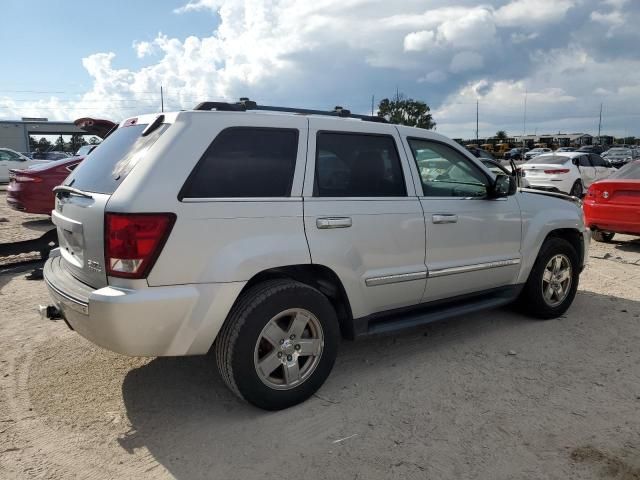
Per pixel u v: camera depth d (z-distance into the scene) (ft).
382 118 14.53
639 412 11.10
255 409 11.41
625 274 23.32
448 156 14.84
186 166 10.23
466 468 9.27
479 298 15.70
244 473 9.23
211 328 10.28
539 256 16.56
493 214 15.10
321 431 10.50
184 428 10.67
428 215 13.53
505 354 14.28
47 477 9.14
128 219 9.59
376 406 11.47
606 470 9.18
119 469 9.37
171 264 9.85
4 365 13.60
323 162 12.09
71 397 11.94
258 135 11.28
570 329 16.21
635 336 15.58
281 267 11.51
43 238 23.30
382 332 12.92
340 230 11.89
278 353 11.09
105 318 9.57
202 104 11.46
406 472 9.18
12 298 19.56
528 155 173.06
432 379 12.75
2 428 10.62
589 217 28.76
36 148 275.39
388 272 12.83
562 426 10.57
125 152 11.07
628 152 130.62
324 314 11.57
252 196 10.90
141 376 13.00
